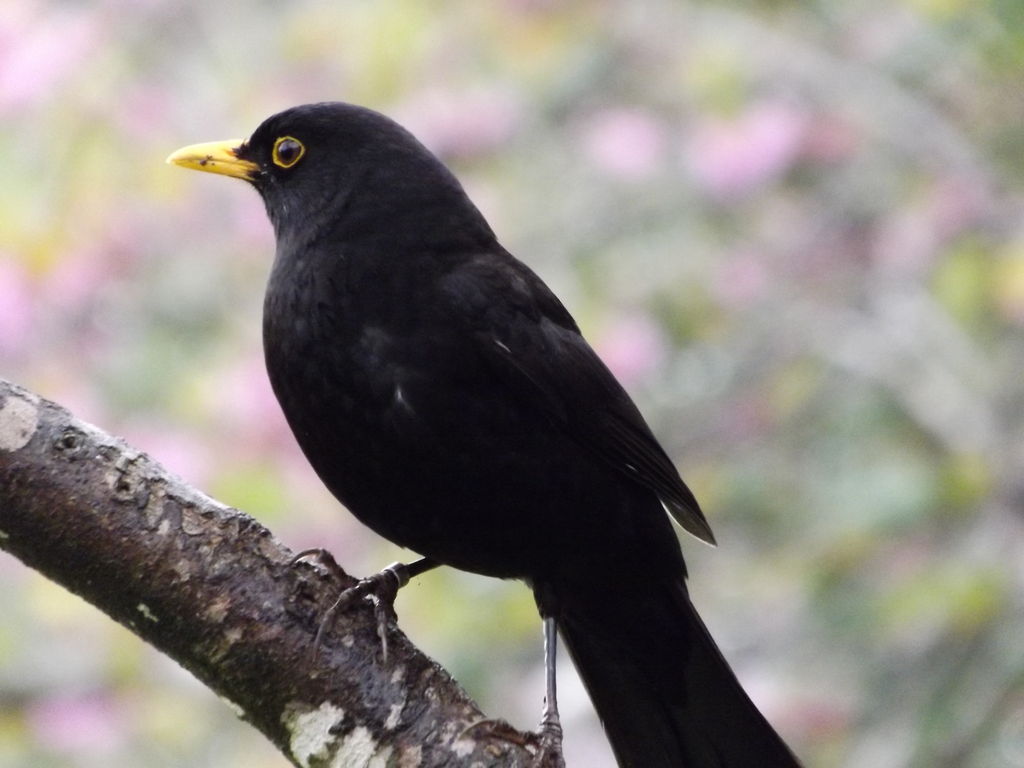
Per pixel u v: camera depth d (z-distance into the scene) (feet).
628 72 44.47
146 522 19.30
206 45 45.37
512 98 43.91
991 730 36.35
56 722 38.22
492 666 38.19
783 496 41.27
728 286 42.42
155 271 42.04
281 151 26.68
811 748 37.55
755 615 40.60
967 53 43.24
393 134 26.30
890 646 38.32
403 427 23.89
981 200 41.24
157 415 40.16
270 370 24.94
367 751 19.52
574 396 24.81
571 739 36.91
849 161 43.34
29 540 19.20
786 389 42.06
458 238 25.61
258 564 19.58
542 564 24.84
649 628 25.45
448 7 44.04
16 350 40.70
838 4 44.70
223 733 40.22
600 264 42.37
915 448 40.81
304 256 25.32
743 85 43.39
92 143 43.01
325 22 43.78
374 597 20.10
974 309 40.37
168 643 19.52
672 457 42.04
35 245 40.88
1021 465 38.75
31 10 43.80
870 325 42.70
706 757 25.32
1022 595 36.96
